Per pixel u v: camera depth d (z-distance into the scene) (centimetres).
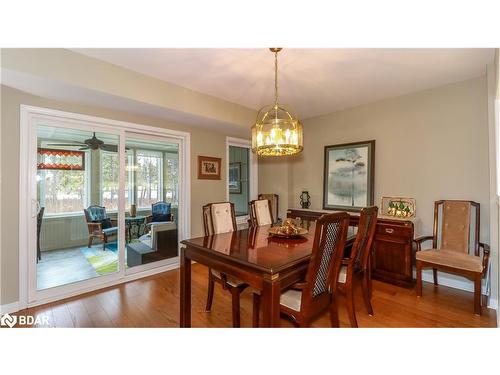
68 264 271
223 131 415
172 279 315
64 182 269
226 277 206
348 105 369
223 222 264
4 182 224
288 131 220
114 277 298
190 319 202
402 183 327
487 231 264
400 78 274
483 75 266
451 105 288
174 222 374
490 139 241
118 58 229
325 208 407
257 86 298
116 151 306
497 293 233
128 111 300
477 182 271
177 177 376
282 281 148
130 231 326
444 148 293
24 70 192
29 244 239
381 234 301
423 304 243
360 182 365
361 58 228
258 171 512
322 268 164
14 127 229
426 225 306
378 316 221
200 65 244
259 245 193
